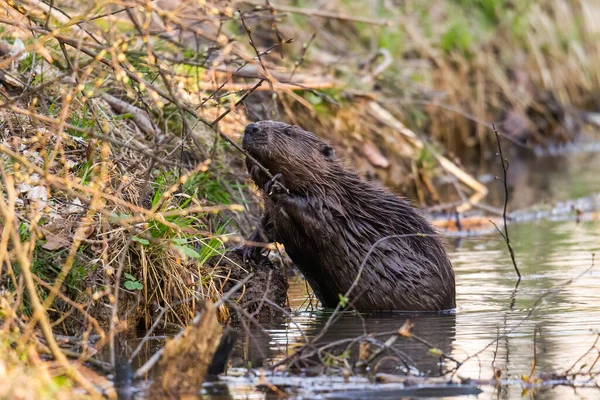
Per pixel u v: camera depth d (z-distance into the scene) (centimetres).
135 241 932
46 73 1122
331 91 1691
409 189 1773
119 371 726
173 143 1195
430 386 714
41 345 742
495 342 848
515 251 1381
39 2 1066
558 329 895
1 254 682
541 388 710
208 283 977
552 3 2809
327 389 707
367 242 1044
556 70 2686
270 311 1016
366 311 1037
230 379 731
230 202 1201
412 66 2209
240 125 1334
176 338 757
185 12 1402
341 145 1669
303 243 1050
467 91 2348
